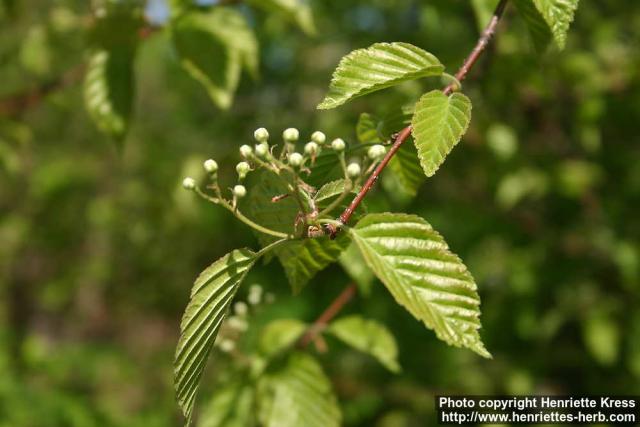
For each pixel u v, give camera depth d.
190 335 1.27
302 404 2.27
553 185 3.74
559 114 3.87
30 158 8.92
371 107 3.28
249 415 2.32
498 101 3.26
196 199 4.23
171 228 6.15
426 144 1.25
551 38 1.69
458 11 3.39
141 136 8.09
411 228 1.20
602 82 3.59
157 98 8.65
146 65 8.51
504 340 4.09
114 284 8.98
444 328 1.14
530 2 1.59
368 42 4.30
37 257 10.53
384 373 4.30
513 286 3.89
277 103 4.83
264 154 1.22
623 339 3.84
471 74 2.72
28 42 3.75
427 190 3.97
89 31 2.63
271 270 5.02
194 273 7.08
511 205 3.88
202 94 5.48
